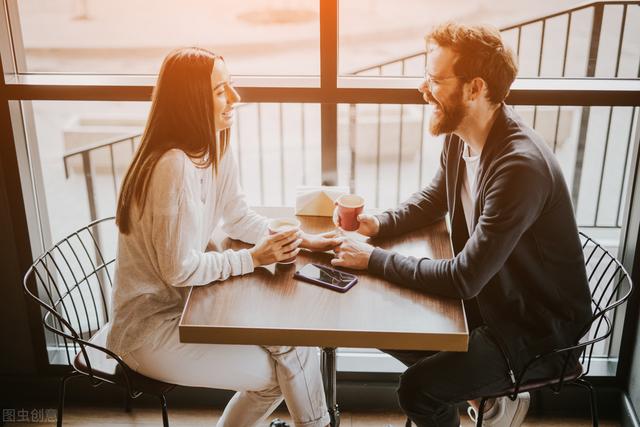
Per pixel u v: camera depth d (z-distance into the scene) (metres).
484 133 1.54
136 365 1.57
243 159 4.88
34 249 2.10
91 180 3.57
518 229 1.39
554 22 6.85
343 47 8.27
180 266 1.43
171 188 1.40
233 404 1.74
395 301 1.41
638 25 6.22
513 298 1.53
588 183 4.10
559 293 1.53
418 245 1.67
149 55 9.33
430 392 1.53
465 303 1.71
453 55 1.44
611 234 3.38
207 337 1.33
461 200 1.71
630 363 2.12
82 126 5.58
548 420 2.19
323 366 1.83
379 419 2.21
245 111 5.94
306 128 5.56
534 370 1.54
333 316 1.35
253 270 1.52
